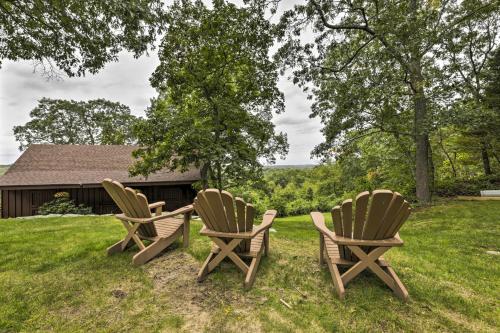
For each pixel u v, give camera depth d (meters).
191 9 8.46
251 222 2.41
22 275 2.63
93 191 10.67
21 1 4.55
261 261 3.00
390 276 2.29
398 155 11.73
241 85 9.55
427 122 7.77
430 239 4.39
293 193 19.53
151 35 5.46
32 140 22.53
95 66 5.61
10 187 8.66
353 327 1.78
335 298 2.17
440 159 12.33
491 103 9.20
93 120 24.41
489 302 2.18
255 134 9.73
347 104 8.18
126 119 24.12
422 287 2.40
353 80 8.25
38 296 2.19
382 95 7.95
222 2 8.38
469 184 10.02
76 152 11.92
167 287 2.34
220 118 9.35
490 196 8.41
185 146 8.33
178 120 8.32
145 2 4.89
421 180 8.65
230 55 8.91
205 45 8.82
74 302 2.10
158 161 8.58
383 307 2.02
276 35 7.78
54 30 5.07
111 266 2.81
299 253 3.41
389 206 1.96
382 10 7.45
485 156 10.78
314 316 1.91
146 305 2.05
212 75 9.29
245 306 2.04
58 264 2.94
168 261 2.94
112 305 2.06
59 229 4.89
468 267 3.01
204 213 2.41
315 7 7.18
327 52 8.46
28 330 1.76
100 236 4.26
